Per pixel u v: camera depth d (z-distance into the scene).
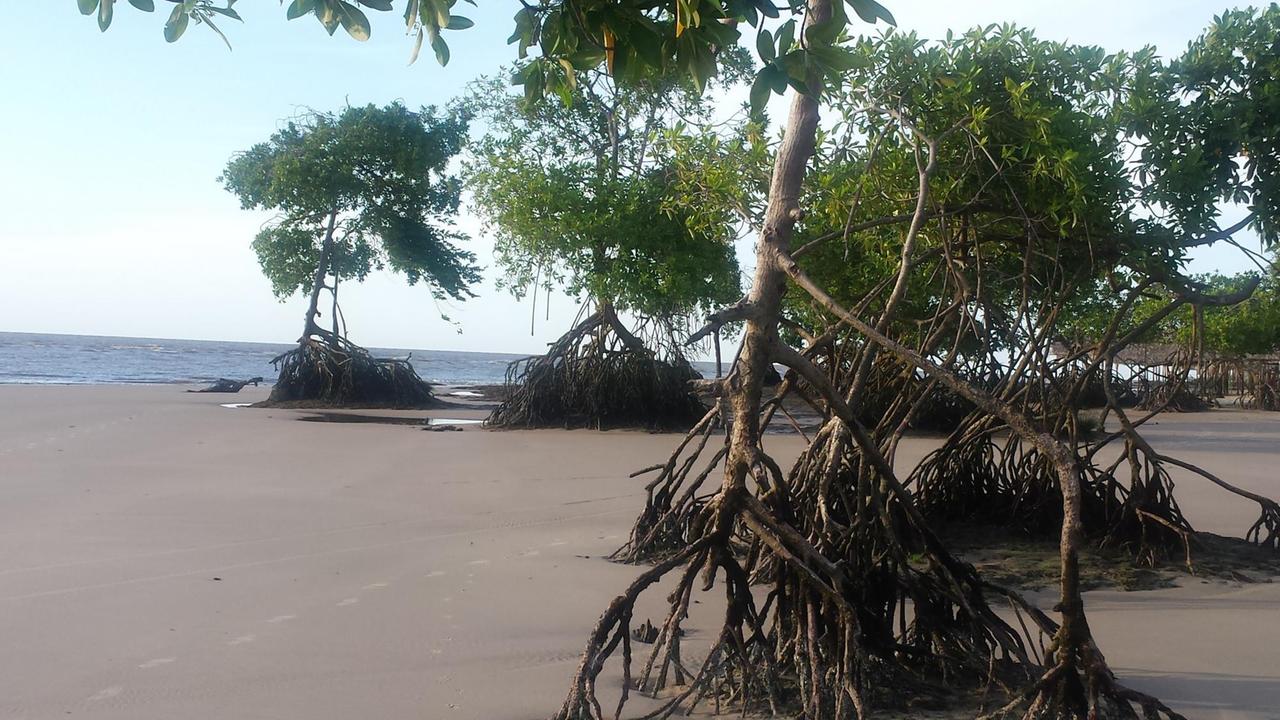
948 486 10.34
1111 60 8.34
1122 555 9.03
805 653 4.73
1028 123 7.84
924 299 13.50
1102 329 17.33
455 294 32.19
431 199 31.27
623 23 3.29
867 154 8.64
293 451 16.33
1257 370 39.12
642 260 22.16
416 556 8.30
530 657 5.66
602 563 8.19
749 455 4.83
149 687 5.05
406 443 18.19
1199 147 8.16
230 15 3.69
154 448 16.20
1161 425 26.64
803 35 3.35
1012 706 4.53
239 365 74.81
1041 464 9.84
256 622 6.25
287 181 29.28
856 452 7.00
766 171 8.94
